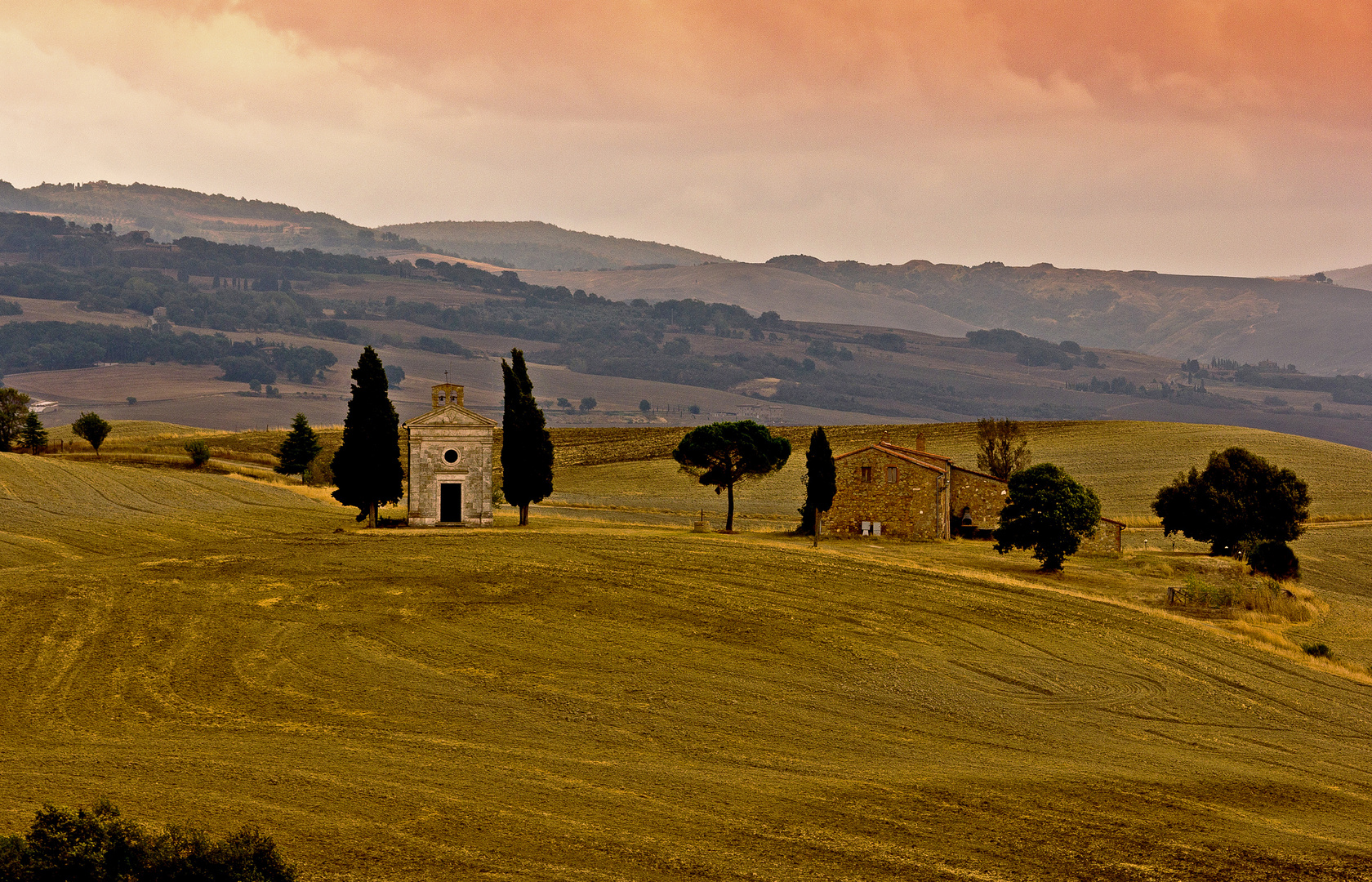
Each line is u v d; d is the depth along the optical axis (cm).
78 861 4303
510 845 5244
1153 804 6184
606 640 9469
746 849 5325
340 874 4853
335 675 8288
